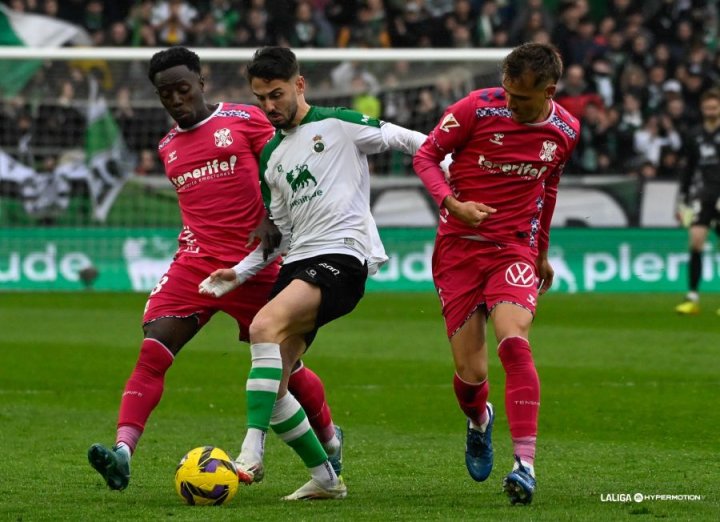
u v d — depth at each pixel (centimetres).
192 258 1827
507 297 1659
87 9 6588
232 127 1838
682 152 6056
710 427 2336
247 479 1614
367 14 6538
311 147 1688
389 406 2636
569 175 5703
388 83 5641
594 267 5494
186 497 1580
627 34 6344
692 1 6631
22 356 3459
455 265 1722
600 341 3709
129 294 5247
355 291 1714
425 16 6556
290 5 6488
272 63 1659
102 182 5578
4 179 5525
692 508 1539
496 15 6544
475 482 1800
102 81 5709
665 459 1992
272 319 1631
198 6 6575
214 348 3656
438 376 3078
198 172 1834
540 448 2112
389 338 3847
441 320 4341
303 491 1648
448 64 5616
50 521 1469
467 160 1700
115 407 2650
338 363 3303
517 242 1698
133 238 5475
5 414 2527
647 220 5506
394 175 5491
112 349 3606
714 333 3897
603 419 2431
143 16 6531
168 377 3094
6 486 1747
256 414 1617
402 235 5478
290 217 1725
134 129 5703
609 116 6022
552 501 1599
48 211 5547
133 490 1722
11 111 5600
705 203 4466
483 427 1764
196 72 1833
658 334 3878
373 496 1670
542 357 3369
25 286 5412
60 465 1938
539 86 1608
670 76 6338
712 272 5475
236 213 1831
